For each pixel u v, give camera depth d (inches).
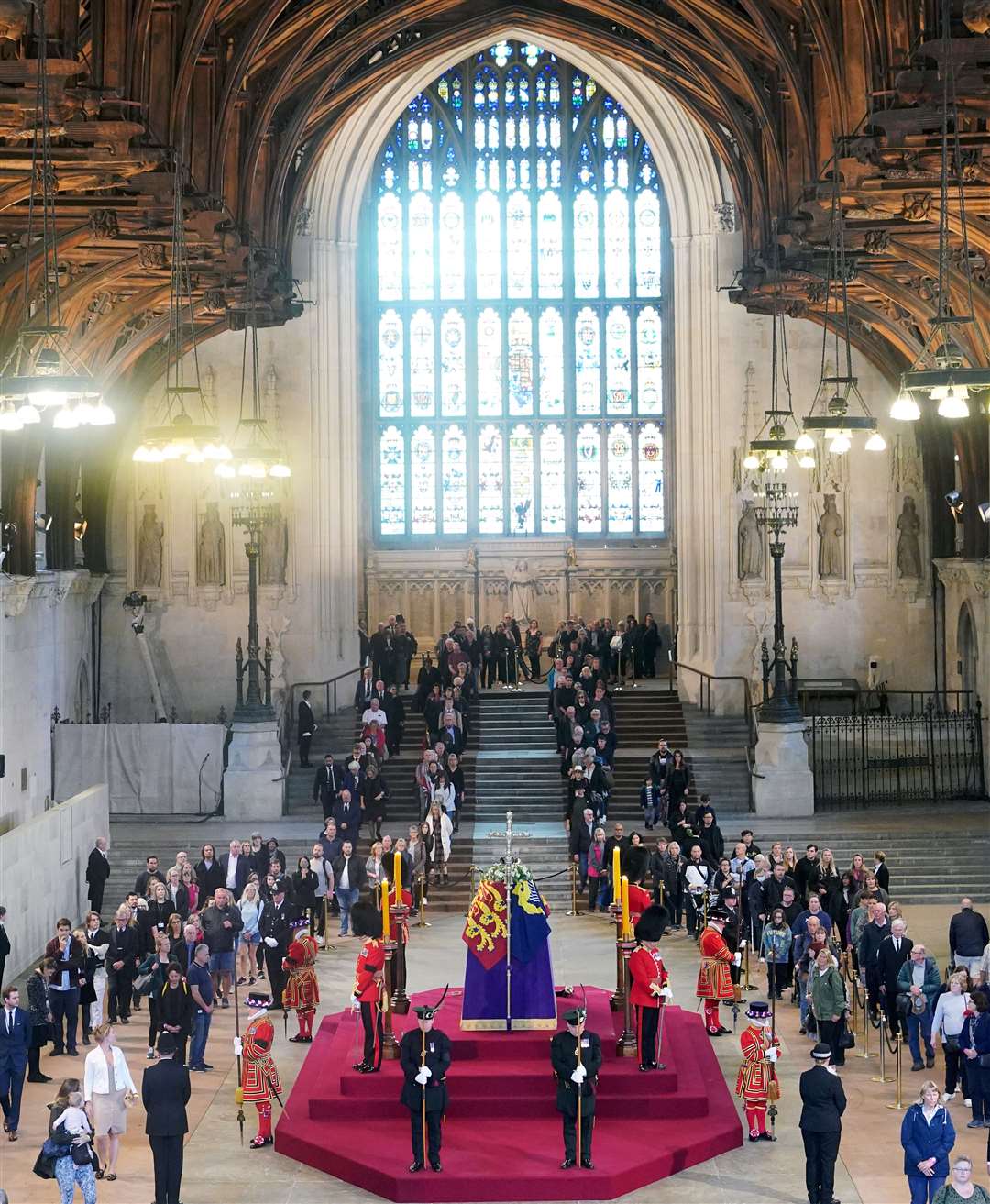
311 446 1704.0
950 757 1492.4
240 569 1704.0
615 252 1867.6
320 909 1161.4
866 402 1691.7
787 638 1695.4
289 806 1483.8
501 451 1873.8
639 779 1477.6
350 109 1498.5
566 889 1273.4
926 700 1684.3
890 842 1323.8
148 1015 992.9
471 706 1604.3
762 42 1237.1
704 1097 797.2
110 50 919.7
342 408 1740.9
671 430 1854.1
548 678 1649.9
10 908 1043.9
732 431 1689.2
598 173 1866.4
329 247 1720.0
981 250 1107.3
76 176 928.3
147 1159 764.6
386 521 1866.4
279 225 1423.5
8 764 1283.2
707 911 1104.8
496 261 1870.1
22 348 993.5
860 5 944.9
